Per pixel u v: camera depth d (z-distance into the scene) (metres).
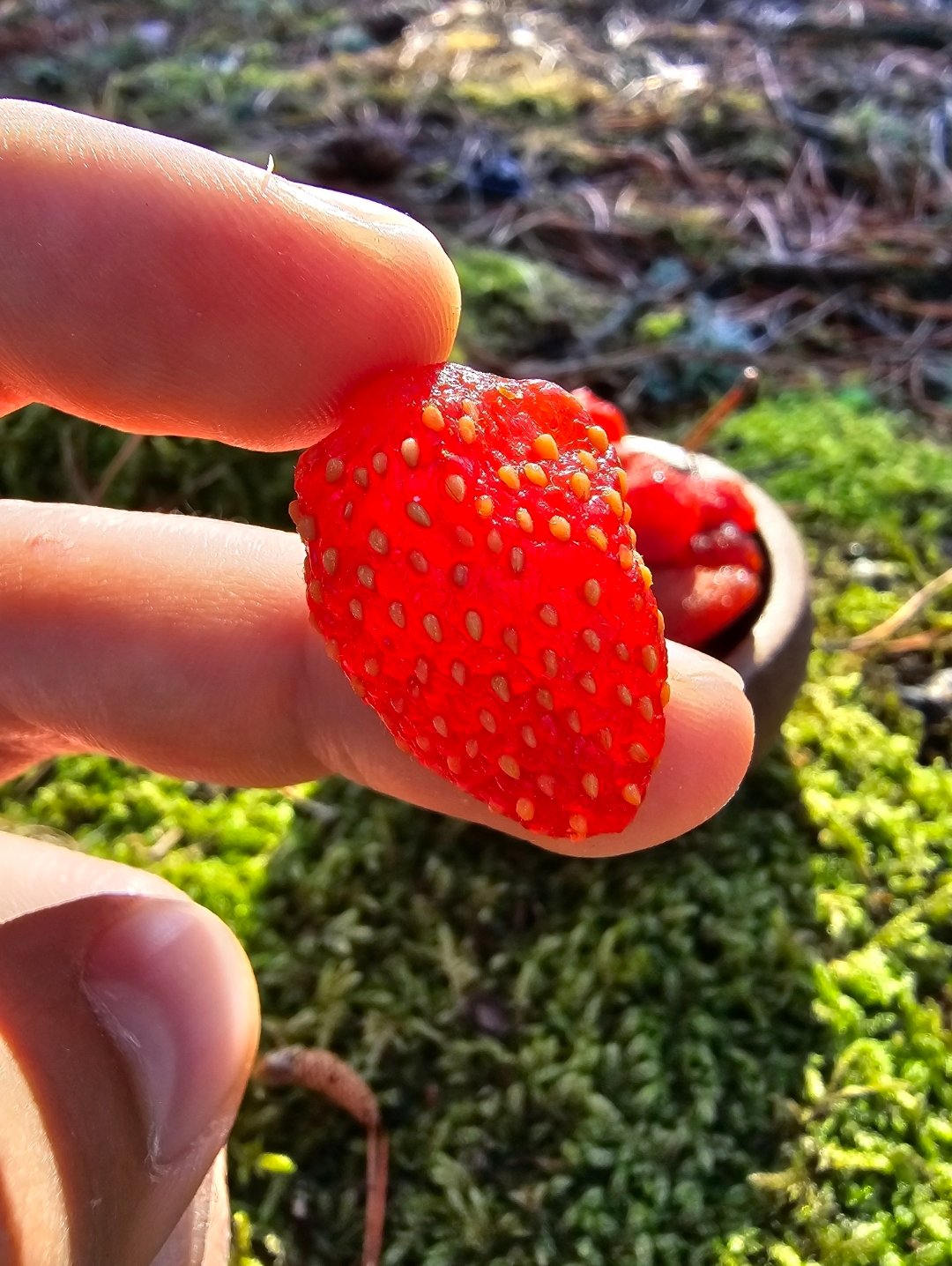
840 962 0.08
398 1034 0.07
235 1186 0.07
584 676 0.05
